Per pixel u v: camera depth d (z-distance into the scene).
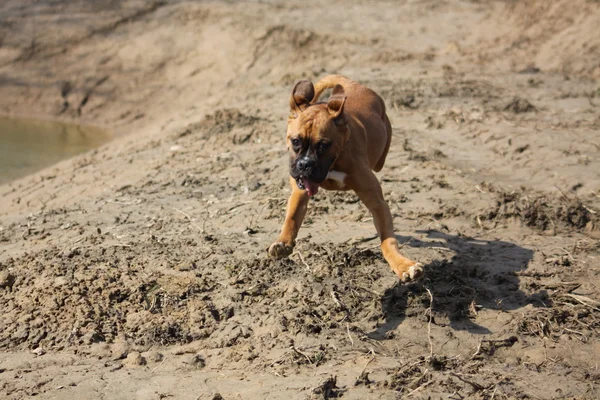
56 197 11.17
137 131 17.12
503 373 5.74
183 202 9.58
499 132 11.35
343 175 6.21
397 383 5.56
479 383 5.57
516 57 16.78
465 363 5.90
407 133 11.61
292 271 7.25
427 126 11.99
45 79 20.73
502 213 8.46
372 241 7.80
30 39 21.66
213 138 12.24
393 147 10.84
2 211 11.10
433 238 7.93
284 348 6.18
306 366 5.93
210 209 9.20
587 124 11.78
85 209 9.76
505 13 19.47
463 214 8.52
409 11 21.25
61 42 21.53
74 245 8.34
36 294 7.13
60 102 20.08
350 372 5.78
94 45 21.30
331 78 7.68
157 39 20.98
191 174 10.64
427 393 5.44
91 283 7.23
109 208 9.66
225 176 10.36
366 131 6.78
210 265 7.50
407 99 13.23
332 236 7.96
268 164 10.60
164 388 5.78
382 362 5.91
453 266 7.21
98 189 10.97
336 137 6.00
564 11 17.84
